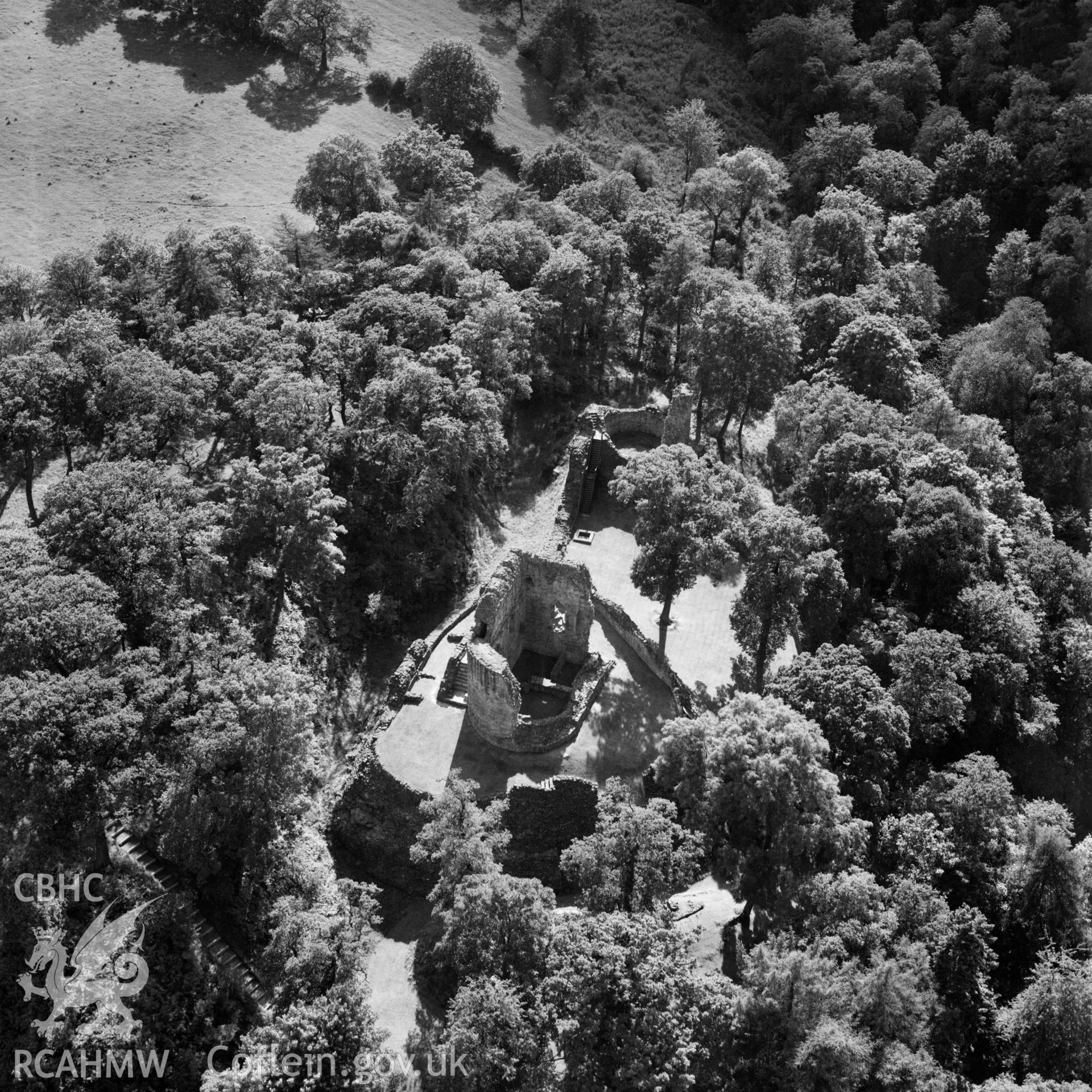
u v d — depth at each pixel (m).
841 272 174.38
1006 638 115.62
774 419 150.00
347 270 146.62
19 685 77.00
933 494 121.81
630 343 153.25
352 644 105.19
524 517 124.38
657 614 112.88
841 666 101.75
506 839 83.19
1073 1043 85.81
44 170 172.25
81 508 92.94
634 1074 70.12
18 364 107.31
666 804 84.00
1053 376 169.50
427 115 197.25
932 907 89.56
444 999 83.81
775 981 75.75
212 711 81.75
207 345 118.38
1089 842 104.12
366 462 114.44
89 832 79.88
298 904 81.19
